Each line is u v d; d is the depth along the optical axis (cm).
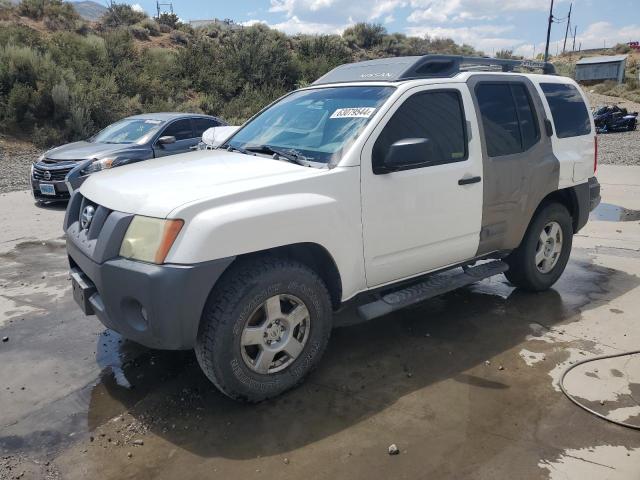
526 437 308
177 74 2631
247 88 2695
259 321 332
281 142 411
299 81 2952
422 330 450
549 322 464
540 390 357
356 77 444
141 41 3272
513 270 514
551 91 513
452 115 419
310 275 340
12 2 3102
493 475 277
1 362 398
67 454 298
